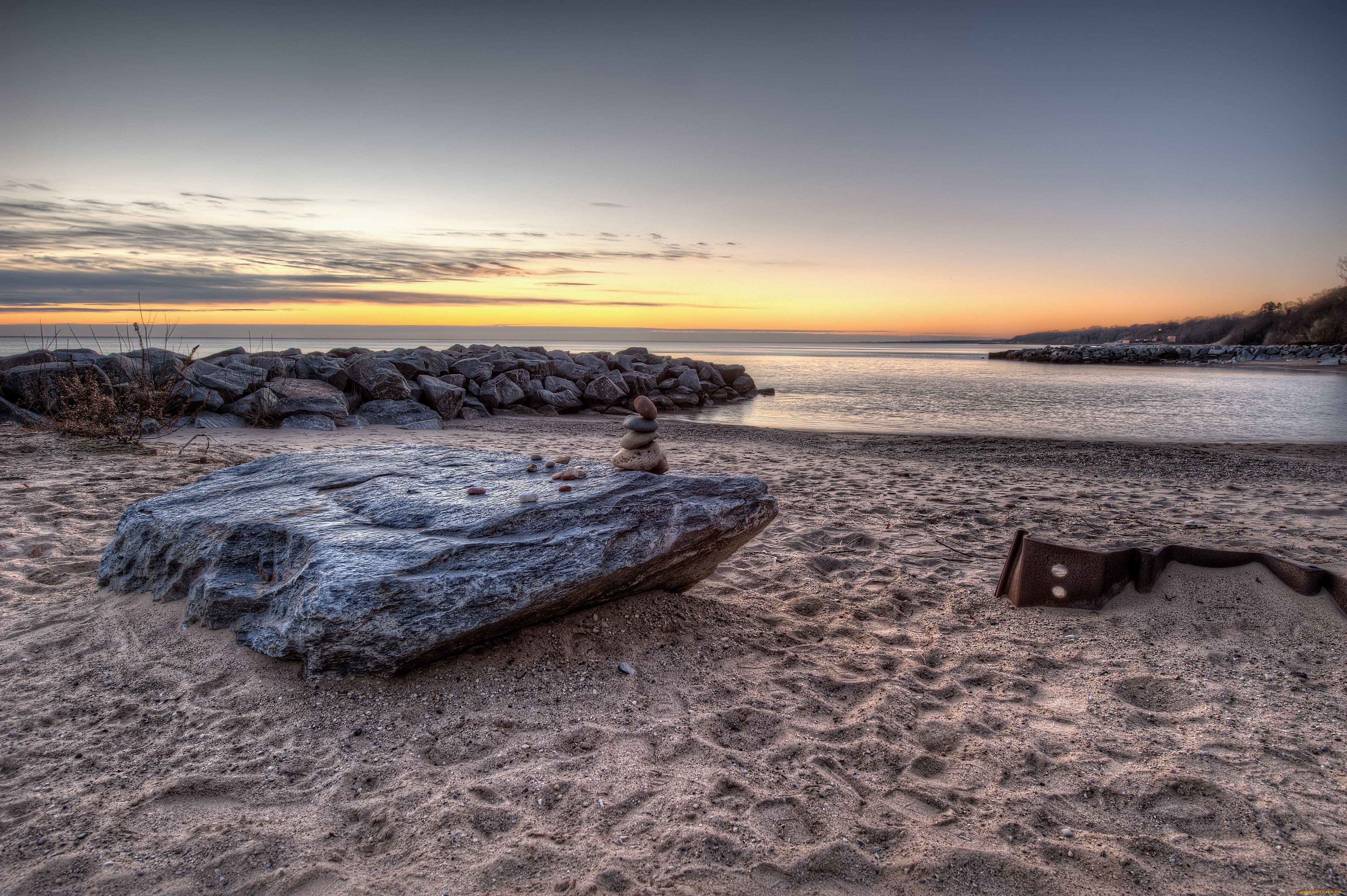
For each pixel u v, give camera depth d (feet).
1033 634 13.80
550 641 11.73
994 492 27.91
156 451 29.78
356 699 10.02
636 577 12.01
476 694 10.39
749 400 84.07
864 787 8.92
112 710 9.71
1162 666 12.34
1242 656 12.60
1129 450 40.68
